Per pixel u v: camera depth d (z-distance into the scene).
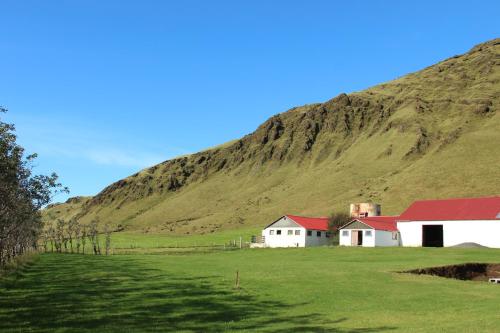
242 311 26.70
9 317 25.05
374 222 90.38
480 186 151.62
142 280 39.78
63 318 24.81
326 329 22.11
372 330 21.64
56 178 48.69
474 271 49.91
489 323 22.36
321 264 52.56
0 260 46.94
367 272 42.66
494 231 77.31
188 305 28.42
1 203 40.56
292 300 29.94
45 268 52.91
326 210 174.25
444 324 22.56
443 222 83.75
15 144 39.16
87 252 99.88
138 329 22.39
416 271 45.22
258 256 72.38
